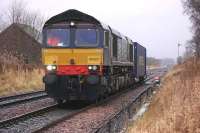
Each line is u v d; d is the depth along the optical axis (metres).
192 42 65.19
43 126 15.84
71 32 23.42
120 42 29.95
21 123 17.23
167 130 12.79
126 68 34.44
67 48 23.36
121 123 16.59
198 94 15.53
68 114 19.50
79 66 23.23
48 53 23.53
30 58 66.06
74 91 23.36
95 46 23.23
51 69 23.41
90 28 23.38
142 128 13.93
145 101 25.75
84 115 19.56
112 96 28.69
